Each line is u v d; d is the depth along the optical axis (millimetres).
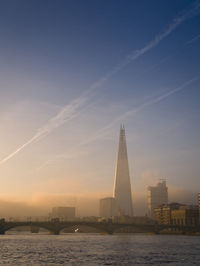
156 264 126625
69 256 152750
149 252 171750
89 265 123562
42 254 161000
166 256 152500
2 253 163750
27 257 148000
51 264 126250
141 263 129250
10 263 128875
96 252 172125
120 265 123812
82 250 183750
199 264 126625
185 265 124125
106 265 123750
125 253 166500
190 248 197000
